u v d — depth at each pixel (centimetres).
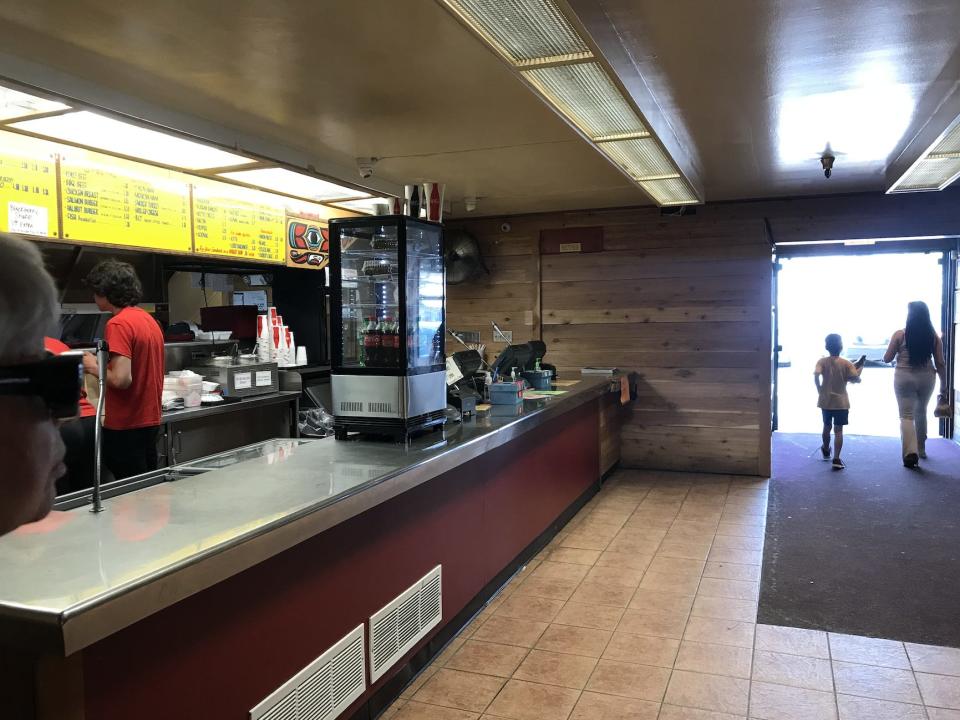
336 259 310
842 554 431
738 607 356
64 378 67
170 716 176
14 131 333
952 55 296
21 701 152
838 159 485
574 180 530
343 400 313
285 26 247
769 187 584
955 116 338
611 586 388
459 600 333
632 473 663
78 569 159
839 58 299
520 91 321
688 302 654
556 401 451
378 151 432
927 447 735
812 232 620
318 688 230
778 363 840
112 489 245
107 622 146
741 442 645
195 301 564
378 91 318
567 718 261
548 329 697
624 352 676
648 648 314
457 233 696
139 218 411
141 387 351
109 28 246
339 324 312
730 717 259
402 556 282
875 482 601
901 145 448
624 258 670
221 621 191
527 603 366
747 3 247
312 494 225
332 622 239
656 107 356
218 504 213
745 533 477
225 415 448
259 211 497
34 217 355
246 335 549
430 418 327
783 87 334
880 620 338
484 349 648
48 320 69
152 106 329
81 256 409
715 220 641
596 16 232
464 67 290
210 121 362
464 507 338
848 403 654
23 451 65
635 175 458
